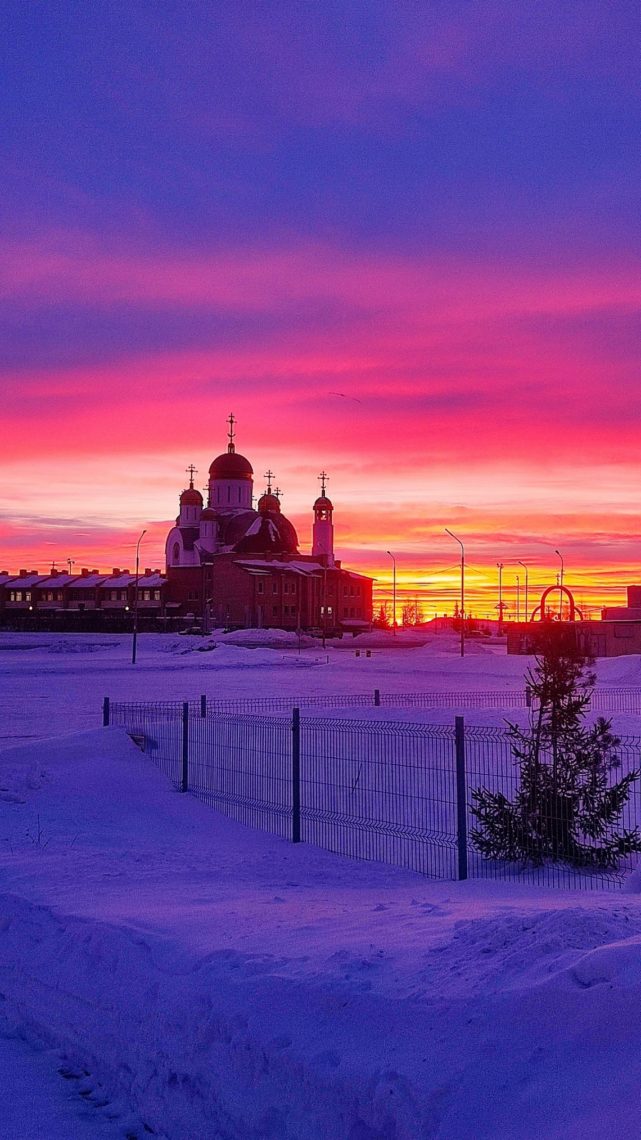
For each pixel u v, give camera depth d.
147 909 8.23
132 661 72.38
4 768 18.48
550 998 4.51
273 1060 4.85
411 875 11.48
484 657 65.69
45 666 68.38
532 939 5.50
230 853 12.93
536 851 11.85
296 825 14.23
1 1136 5.11
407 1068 4.39
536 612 76.81
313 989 5.31
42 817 15.34
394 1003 4.93
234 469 167.75
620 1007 4.29
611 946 4.80
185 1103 5.20
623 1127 3.71
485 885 10.51
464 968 5.30
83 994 6.43
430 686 47.50
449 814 14.23
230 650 82.12
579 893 9.53
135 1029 5.82
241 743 21.20
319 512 175.25
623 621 71.12
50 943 7.39
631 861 11.67
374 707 30.78
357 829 13.99
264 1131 4.71
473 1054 4.35
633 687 43.22
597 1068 4.05
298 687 47.56
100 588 172.50
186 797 17.34
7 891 9.24
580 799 12.23
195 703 36.41
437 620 169.38
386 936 6.57
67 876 10.16
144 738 21.92
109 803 16.75
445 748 18.69
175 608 161.25
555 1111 3.92
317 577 150.25
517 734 13.10
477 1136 3.95
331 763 18.31
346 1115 4.39
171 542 167.00
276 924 7.36
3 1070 6.08
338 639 118.81
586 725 23.47
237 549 157.12
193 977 5.95
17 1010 6.95
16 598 181.00
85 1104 5.59
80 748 20.53
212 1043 5.27
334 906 8.48
